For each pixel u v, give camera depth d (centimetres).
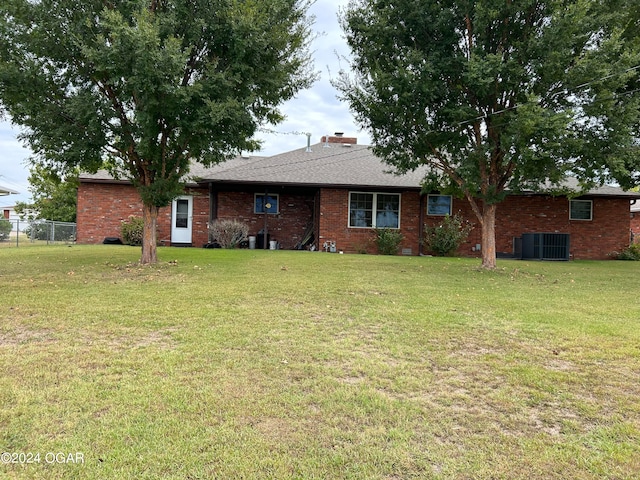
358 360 355
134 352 362
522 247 1506
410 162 1054
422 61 872
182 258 1071
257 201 1688
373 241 1539
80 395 277
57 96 806
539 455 223
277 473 203
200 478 198
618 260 1559
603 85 814
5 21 724
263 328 441
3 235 1770
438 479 202
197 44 824
